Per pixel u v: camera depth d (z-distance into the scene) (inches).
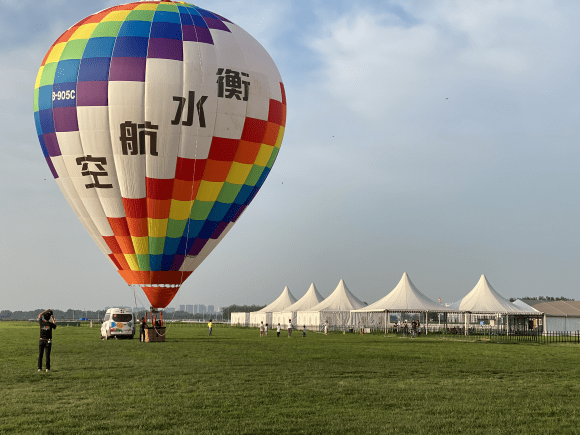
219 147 1042.7
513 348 1350.9
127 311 1672.0
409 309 2162.9
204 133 1024.2
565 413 466.3
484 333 2477.9
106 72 1007.6
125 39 1025.5
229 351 1104.2
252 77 1069.8
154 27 1040.2
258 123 1077.1
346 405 491.8
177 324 4478.3
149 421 421.7
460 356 1038.4
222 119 1034.1
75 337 1792.6
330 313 2625.5
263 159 1113.4
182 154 1021.8
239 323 3713.1
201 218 1085.8
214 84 1027.3
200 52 1031.6
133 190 1032.2
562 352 1205.1
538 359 986.7
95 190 1040.8
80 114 1010.1
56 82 1031.6
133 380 642.2
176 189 1040.2
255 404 492.1
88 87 1007.6
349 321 2645.2
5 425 408.5
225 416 442.3
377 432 394.9
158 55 1011.9
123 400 507.5
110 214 1056.2
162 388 580.4
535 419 442.6
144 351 1098.1
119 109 997.8
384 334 2278.5
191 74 1014.4
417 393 557.9
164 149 1010.7
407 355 1040.2
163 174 1023.6
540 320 2409.0
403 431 398.6
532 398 536.4
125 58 1009.5
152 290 1120.8
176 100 1003.9
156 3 1102.4
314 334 2283.5
